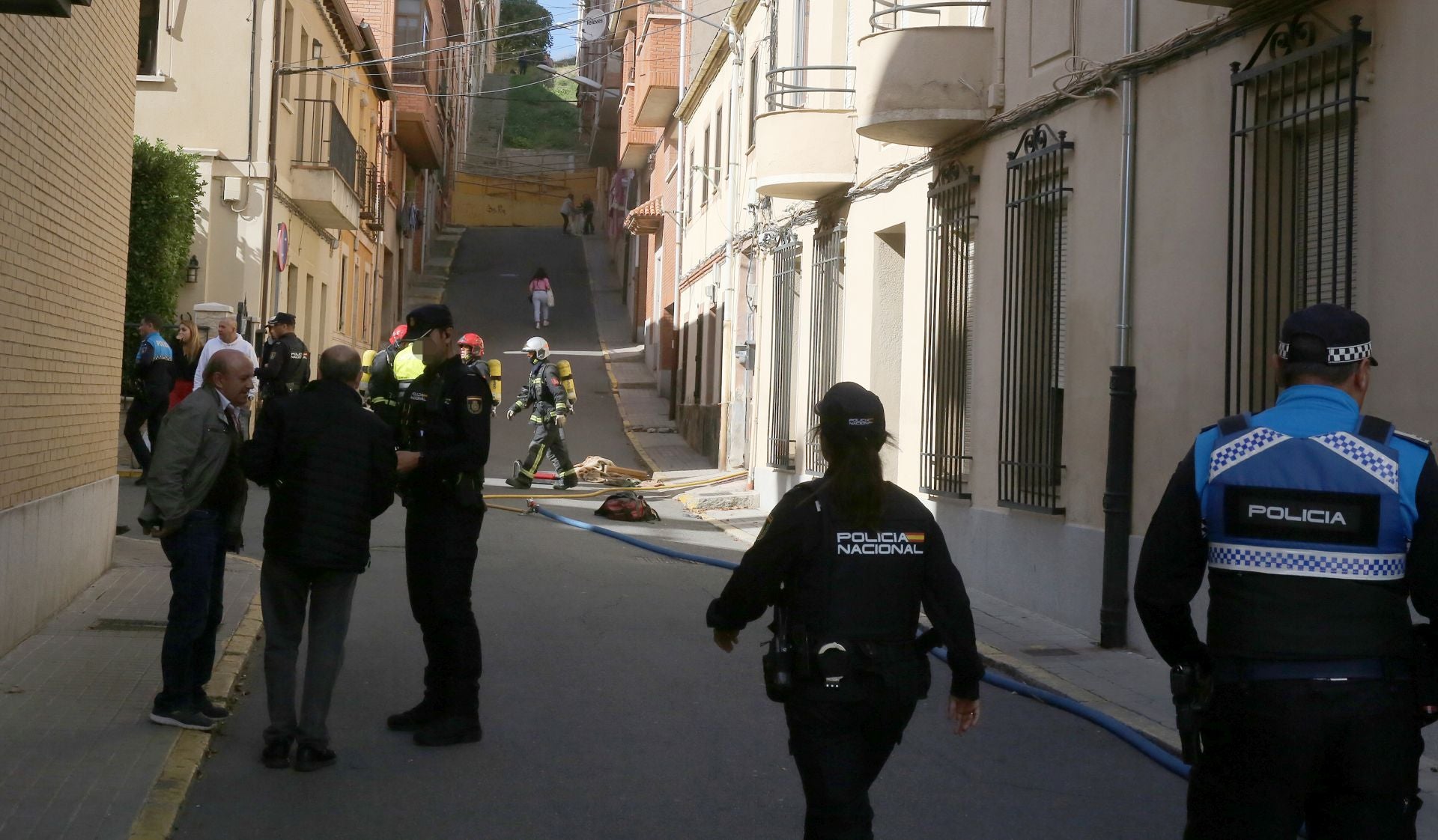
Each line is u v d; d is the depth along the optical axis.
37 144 8.09
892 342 14.80
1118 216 9.64
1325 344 3.79
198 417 6.39
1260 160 8.14
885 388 14.77
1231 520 3.72
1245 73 8.09
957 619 4.20
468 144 72.69
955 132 12.29
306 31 22.97
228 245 20.06
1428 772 6.46
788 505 4.20
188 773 5.89
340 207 23.58
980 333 11.95
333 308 27.20
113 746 6.16
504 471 21.58
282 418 6.21
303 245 23.62
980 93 11.80
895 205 14.16
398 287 40.16
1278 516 3.66
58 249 8.71
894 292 14.84
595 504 17.95
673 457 24.23
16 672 7.38
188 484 6.40
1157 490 9.08
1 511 7.55
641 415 29.16
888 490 4.22
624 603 10.73
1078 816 5.93
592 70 54.03
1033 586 10.76
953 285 12.52
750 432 20.70
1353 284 7.42
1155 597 3.83
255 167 20.14
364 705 7.40
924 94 11.80
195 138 20.11
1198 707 3.76
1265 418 3.80
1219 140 8.52
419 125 37.31
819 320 16.77
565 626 9.72
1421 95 6.87
